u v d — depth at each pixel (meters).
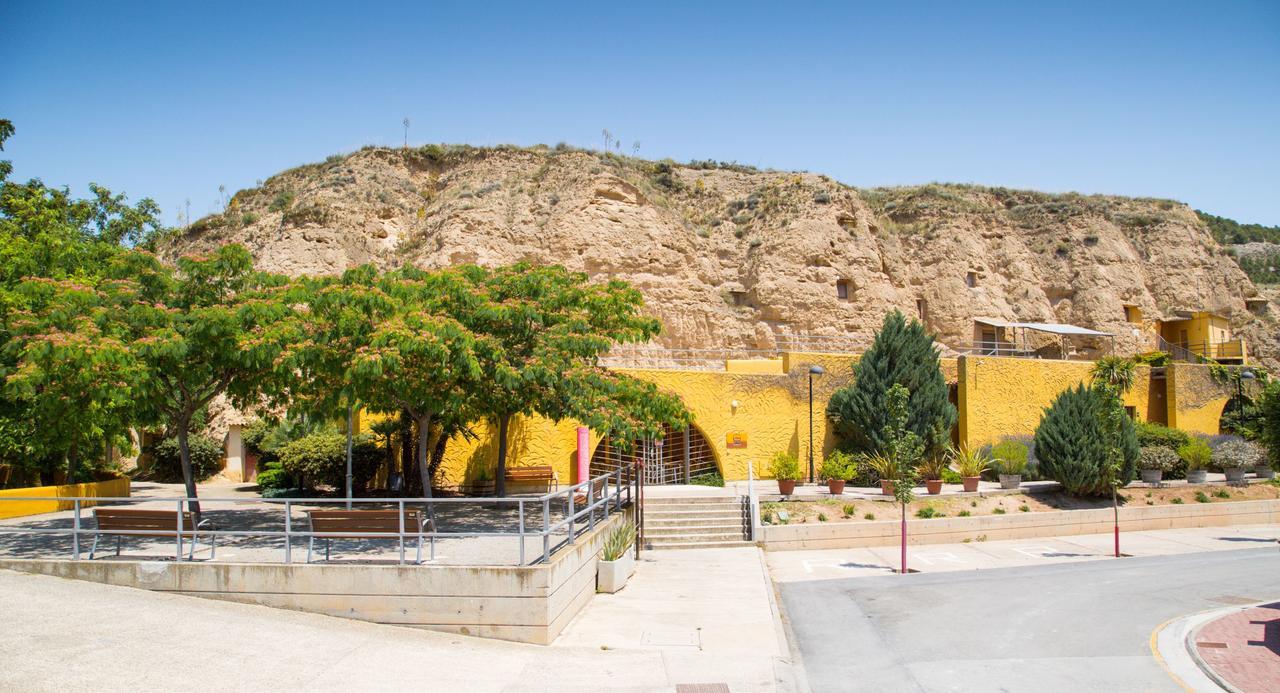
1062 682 11.30
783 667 11.42
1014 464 29.52
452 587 12.18
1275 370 54.00
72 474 24.05
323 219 40.78
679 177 50.56
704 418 30.20
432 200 45.19
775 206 45.62
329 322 16.69
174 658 10.12
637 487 21.75
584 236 39.16
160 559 13.32
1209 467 35.16
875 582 19.03
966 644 13.29
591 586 15.73
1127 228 56.94
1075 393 30.31
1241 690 10.95
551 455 27.52
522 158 46.88
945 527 25.12
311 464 24.72
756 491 27.23
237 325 15.80
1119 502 29.31
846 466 28.89
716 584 17.38
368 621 12.24
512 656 11.39
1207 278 55.91
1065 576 19.73
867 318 43.09
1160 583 18.78
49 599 11.90
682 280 40.59
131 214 38.62
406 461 25.61
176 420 18.09
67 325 15.26
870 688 10.92
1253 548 24.53
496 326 18.73
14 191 30.12
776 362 34.97
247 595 12.45
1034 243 53.66
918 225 50.28
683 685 10.44
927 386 30.88
